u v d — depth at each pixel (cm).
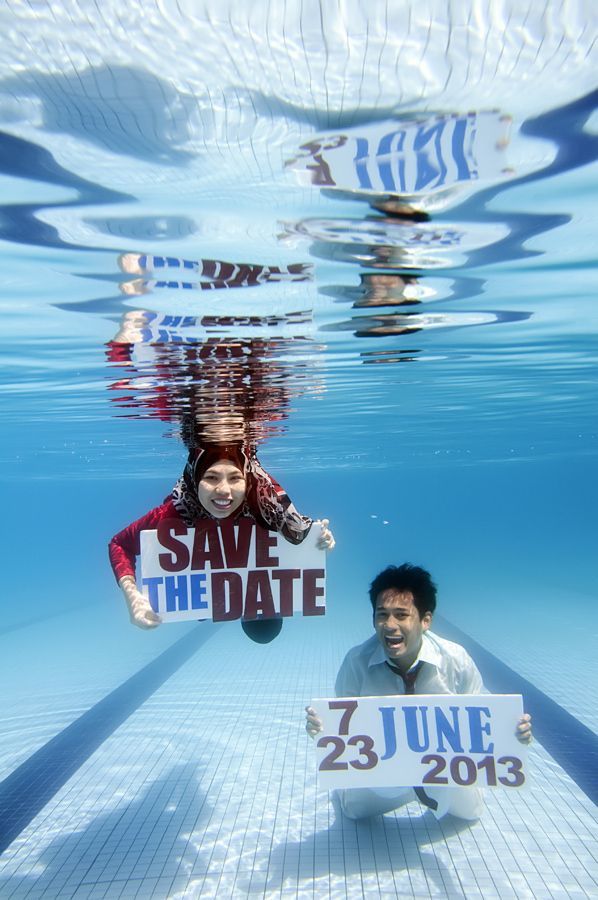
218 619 374
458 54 230
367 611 1678
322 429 1534
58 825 489
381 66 236
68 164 294
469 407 1362
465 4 212
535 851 428
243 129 271
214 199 331
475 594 2017
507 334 718
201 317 541
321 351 705
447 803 438
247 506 378
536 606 1659
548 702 789
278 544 380
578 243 424
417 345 739
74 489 4319
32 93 246
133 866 423
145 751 654
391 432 1762
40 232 367
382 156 294
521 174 315
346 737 372
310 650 1159
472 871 405
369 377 914
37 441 1608
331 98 252
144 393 858
